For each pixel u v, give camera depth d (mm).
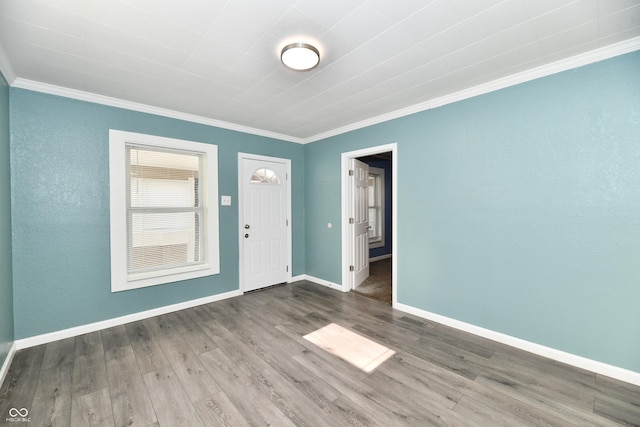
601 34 1902
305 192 4832
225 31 1868
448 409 1750
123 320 3031
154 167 3334
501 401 1816
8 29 1808
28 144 2541
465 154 2814
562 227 2271
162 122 3312
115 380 2043
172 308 3381
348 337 2707
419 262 3205
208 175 3689
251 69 2375
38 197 2592
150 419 1679
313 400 1834
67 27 1803
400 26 1823
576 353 2215
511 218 2531
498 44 2027
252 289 4168
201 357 2352
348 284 4203
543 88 2344
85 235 2826
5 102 2328
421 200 3172
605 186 2086
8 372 2137
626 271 2016
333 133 4242
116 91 2793
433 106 3041
